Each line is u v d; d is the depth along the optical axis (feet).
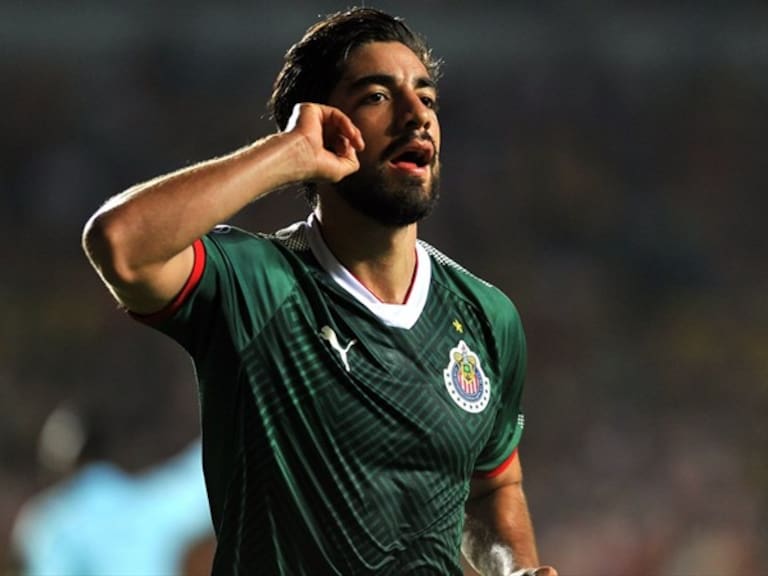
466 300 32.55
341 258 31.19
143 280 27.14
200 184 27.02
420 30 219.41
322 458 29.35
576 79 222.28
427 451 30.30
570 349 183.73
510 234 204.23
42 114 203.00
